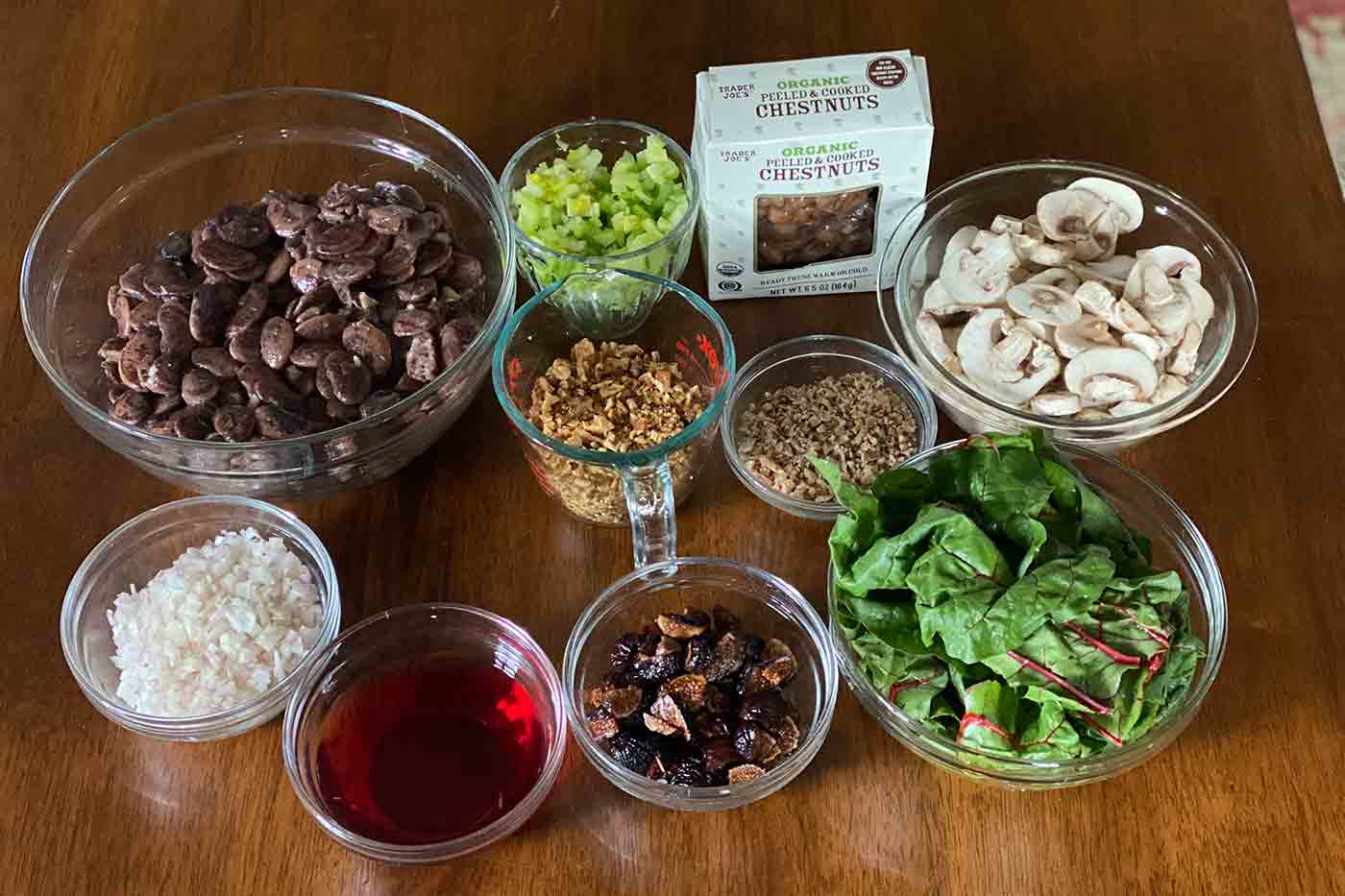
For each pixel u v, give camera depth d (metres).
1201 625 1.05
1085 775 0.94
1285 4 1.43
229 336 1.13
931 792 1.03
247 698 1.05
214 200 1.30
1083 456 1.09
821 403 1.22
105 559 1.12
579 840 1.01
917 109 1.16
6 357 1.23
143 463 1.08
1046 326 1.15
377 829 1.01
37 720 1.07
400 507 1.17
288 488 1.11
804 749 0.98
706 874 1.00
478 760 1.04
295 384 1.12
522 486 1.18
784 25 1.43
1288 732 1.04
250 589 1.08
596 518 1.14
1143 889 0.98
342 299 1.14
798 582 1.13
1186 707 0.95
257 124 1.29
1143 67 1.40
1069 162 1.22
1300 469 1.16
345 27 1.44
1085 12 1.43
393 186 1.21
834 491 0.99
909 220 1.22
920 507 0.99
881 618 0.97
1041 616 0.90
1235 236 1.28
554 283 1.10
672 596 1.11
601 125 1.26
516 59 1.41
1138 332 1.14
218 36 1.43
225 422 1.08
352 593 1.13
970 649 0.91
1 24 1.44
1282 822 1.00
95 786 1.04
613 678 1.06
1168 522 1.07
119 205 1.27
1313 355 1.22
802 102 1.16
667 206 1.23
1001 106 1.37
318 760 1.05
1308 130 1.35
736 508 1.17
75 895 0.99
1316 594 1.10
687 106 1.38
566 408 1.14
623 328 1.20
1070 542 0.97
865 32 1.42
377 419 1.04
